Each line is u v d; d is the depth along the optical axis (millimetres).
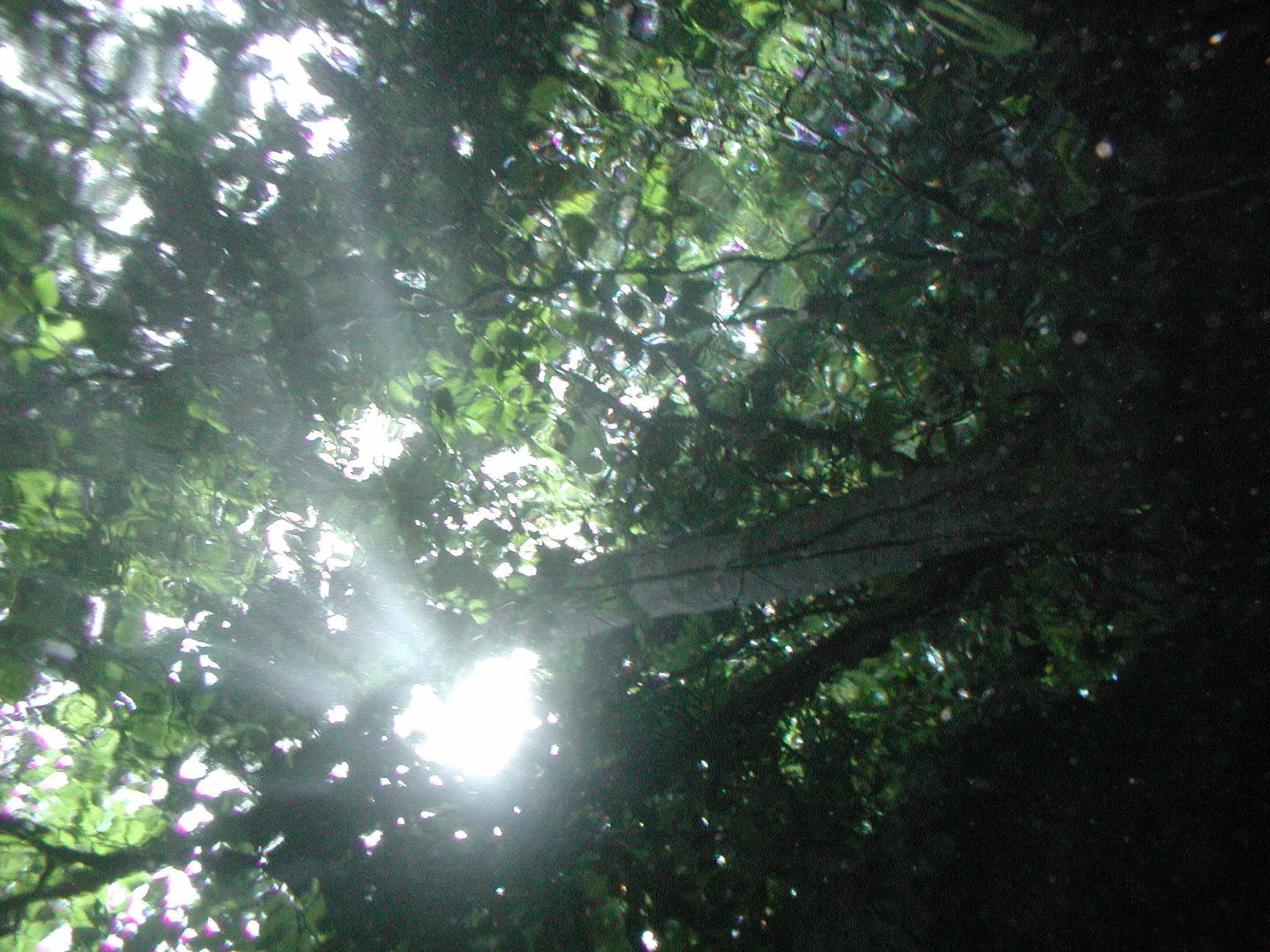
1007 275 4090
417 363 5102
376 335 4898
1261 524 3432
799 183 4863
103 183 4301
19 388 4629
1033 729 3775
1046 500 4109
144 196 4363
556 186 4648
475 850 4121
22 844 5430
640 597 5117
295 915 4445
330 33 4453
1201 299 3242
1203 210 3168
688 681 5645
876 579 5746
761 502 6004
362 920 3930
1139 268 3357
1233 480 3414
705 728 5078
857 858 3936
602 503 6301
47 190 4094
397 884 3969
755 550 4824
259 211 4559
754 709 5184
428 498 4957
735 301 5379
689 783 4883
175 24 4195
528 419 5527
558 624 5188
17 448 4750
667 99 4637
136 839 5348
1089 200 3561
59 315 4379
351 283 4754
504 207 4707
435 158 4609
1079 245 3564
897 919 3547
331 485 5055
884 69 4379
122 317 4496
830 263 4887
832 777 4910
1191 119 3141
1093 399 3699
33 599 4879
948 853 3543
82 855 4973
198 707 4613
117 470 4973
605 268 4902
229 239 4473
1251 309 3166
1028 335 4227
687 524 6082
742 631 5859
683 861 4414
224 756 4594
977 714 4578
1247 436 3326
